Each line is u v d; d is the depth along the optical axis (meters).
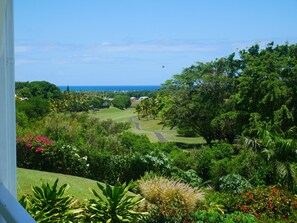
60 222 5.53
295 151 14.99
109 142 17.83
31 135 14.12
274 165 14.90
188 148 36.97
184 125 39.75
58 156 13.85
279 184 14.13
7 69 2.56
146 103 47.31
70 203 6.29
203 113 38.66
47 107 23.30
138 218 7.61
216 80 38.19
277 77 32.06
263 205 10.64
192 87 39.50
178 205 9.71
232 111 34.56
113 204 6.71
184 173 15.43
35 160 13.79
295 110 30.30
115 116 46.00
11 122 2.58
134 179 14.66
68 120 19.20
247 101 33.44
